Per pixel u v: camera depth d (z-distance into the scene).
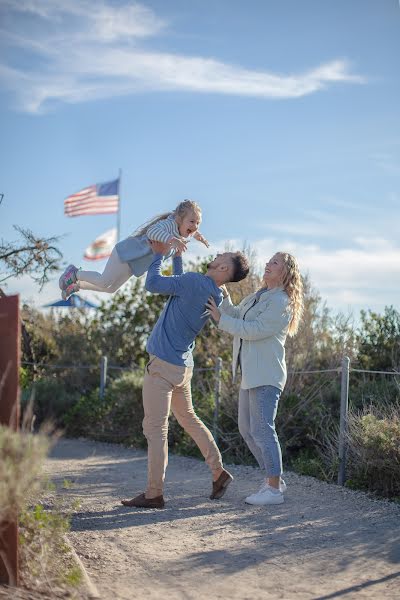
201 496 6.79
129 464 9.17
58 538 4.32
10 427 3.54
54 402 12.92
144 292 15.30
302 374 9.83
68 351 14.84
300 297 6.61
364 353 10.77
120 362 14.98
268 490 6.43
